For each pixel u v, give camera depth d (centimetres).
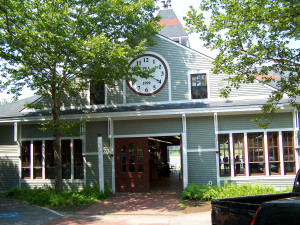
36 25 1098
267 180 1285
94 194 1256
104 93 1489
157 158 2412
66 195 1209
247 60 1002
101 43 1112
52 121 1212
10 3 1054
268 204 362
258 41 977
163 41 1473
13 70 1186
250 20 950
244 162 1313
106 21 1270
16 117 1438
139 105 1442
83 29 1209
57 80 1189
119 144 1434
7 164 1541
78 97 1505
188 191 1214
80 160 1473
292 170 1279
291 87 1000
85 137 1465
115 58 1131
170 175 2338
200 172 1339
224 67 1037
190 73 1431
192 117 1375
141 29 1325
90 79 1392
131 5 1252
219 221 551
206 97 1409
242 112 1300
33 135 1527
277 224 350
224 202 543
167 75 1447
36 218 941
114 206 1116
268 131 1305
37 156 1520
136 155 1419
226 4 986
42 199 1182
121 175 1422
